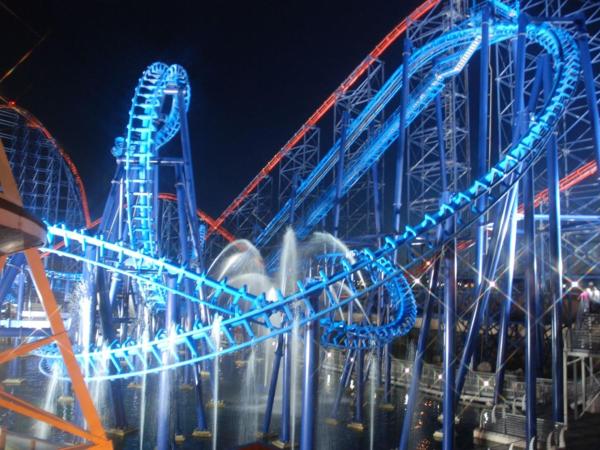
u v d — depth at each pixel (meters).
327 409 29.89
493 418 24.23
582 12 23.56
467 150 40.44
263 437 24.88
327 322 24.22
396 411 29.55
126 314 41.28
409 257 26.27
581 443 19.02
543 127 20.16
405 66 32.56
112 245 21.80
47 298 10.53
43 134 50.16
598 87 32.69
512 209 26.08
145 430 25.92
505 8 29.66
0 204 7.95
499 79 35.16
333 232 37.38
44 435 23.67
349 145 45.56
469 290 41.12
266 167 57.88
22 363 41.84
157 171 31.17
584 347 23.27
